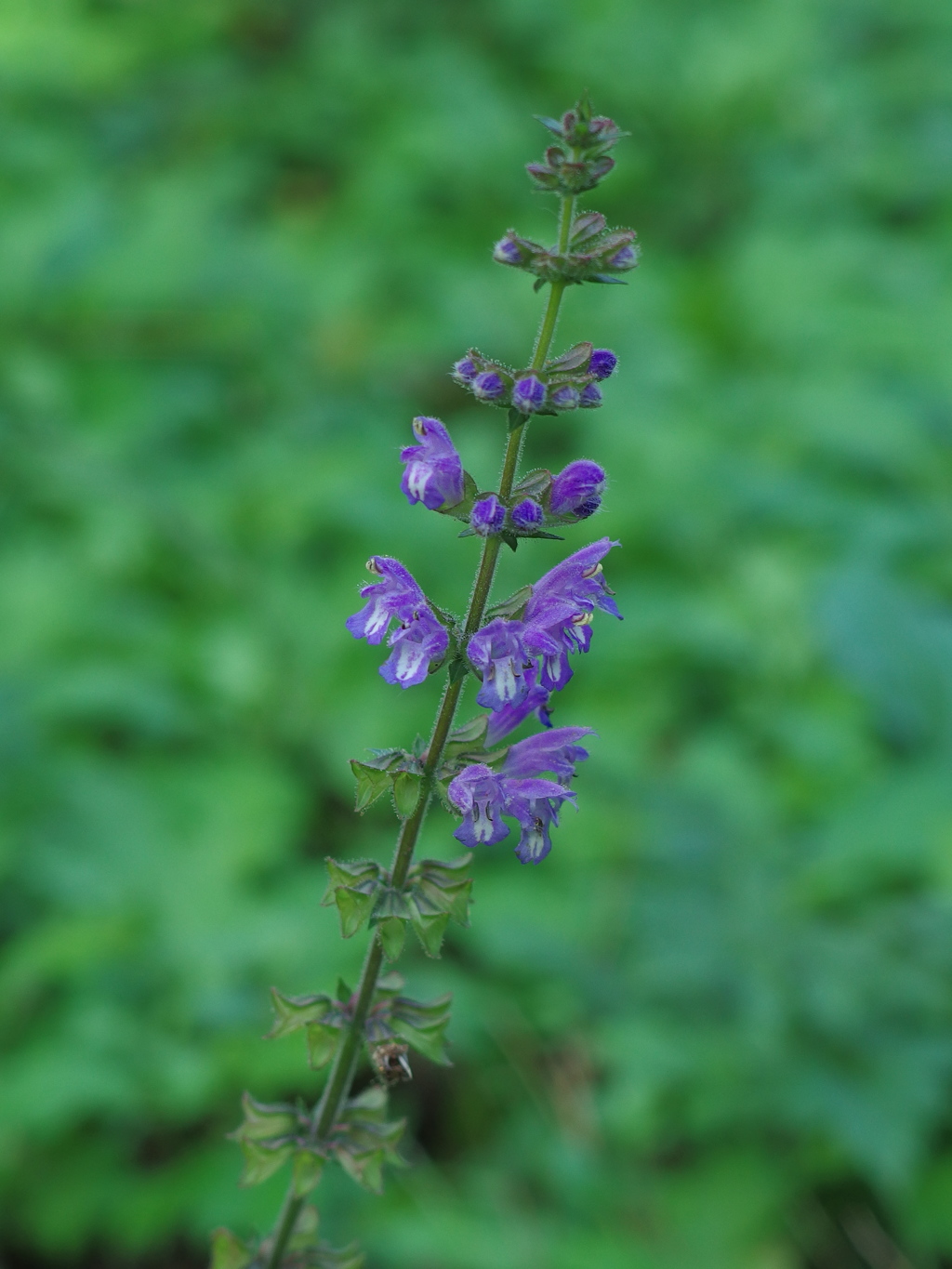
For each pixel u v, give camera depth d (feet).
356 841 3.50
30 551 4.03
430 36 6.98
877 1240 2.97
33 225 5.19
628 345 4.91
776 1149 3.01
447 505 2.41
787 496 4.05
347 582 4.07
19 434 4.45
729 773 3.41
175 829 3.30
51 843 3.20
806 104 6.48
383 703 3.79
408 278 5.45
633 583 4.06
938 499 4.27
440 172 5.78
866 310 4.93
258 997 3.08
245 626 3.97
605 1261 2.88
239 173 5.86
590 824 3.30
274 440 4.65
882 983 2.99
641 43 6.79
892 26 7.20
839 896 3.20
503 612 2.43
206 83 6.48
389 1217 2.93
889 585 3.61
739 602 3.93
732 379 4.81
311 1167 2.46
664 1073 2.97
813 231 5.74
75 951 3.09
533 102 6.66
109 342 5.09
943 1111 2.97
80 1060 3.01
